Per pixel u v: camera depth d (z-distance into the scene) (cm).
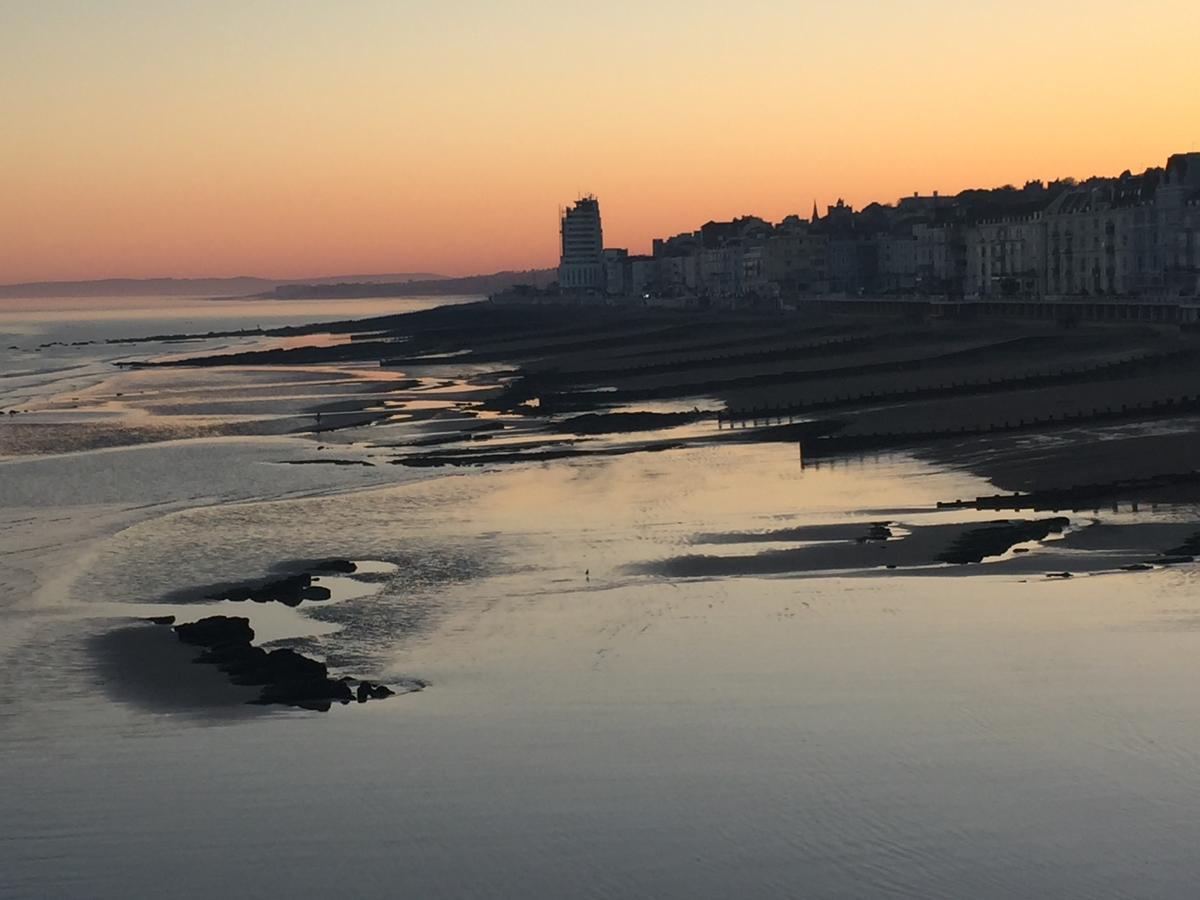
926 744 3538
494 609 5466
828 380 14888
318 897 2861
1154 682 3956
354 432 12938
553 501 8300
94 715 4119
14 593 6081
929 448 9562
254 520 7962
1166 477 7431
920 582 5509
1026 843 2950
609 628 5006
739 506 7762
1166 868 2823
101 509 8619
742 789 3303
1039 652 4331
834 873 2859
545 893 2836
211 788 3453
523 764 3544
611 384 17150
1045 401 11238
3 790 3469
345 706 4150
